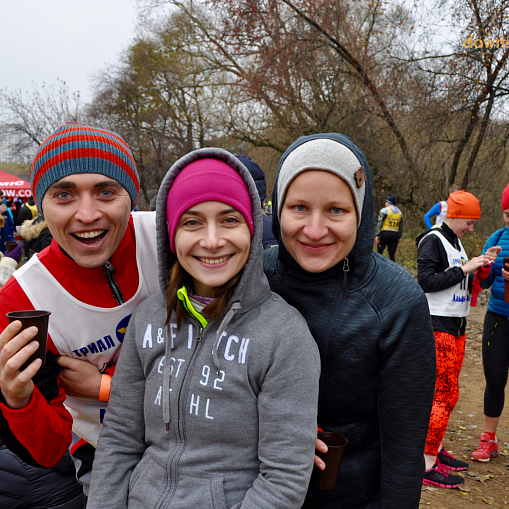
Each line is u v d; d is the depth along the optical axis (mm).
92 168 1428
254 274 1383
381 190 15125
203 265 1366
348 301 1404
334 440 1438
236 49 15867
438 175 14219
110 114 29031
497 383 3592
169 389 1355
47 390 1479
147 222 1762
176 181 1417
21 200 15742
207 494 1242
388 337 1363
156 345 1430
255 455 1311
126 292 1676
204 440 1301
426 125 12352
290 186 1364
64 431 1501
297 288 1489
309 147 1333
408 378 1372
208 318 1398
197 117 26109
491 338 3561
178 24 23000
